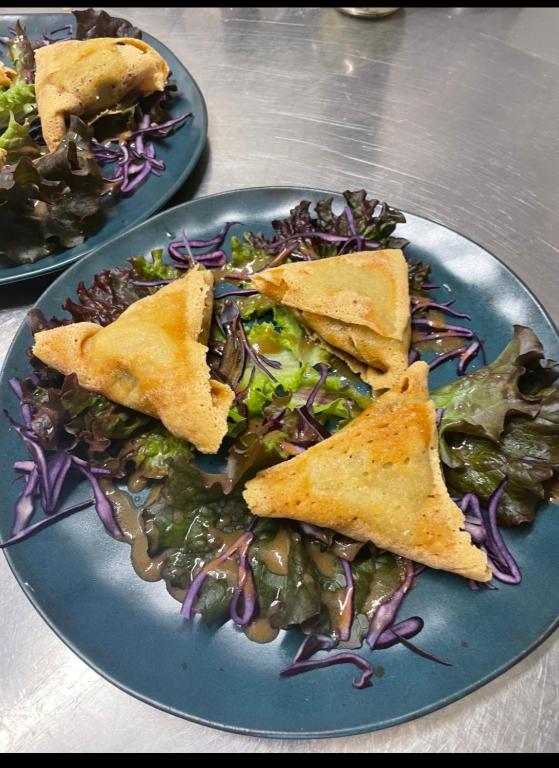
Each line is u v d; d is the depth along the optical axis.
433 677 0.21
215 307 0.31
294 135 0.43
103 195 0.36
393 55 0.48
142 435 0.28
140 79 0.40
